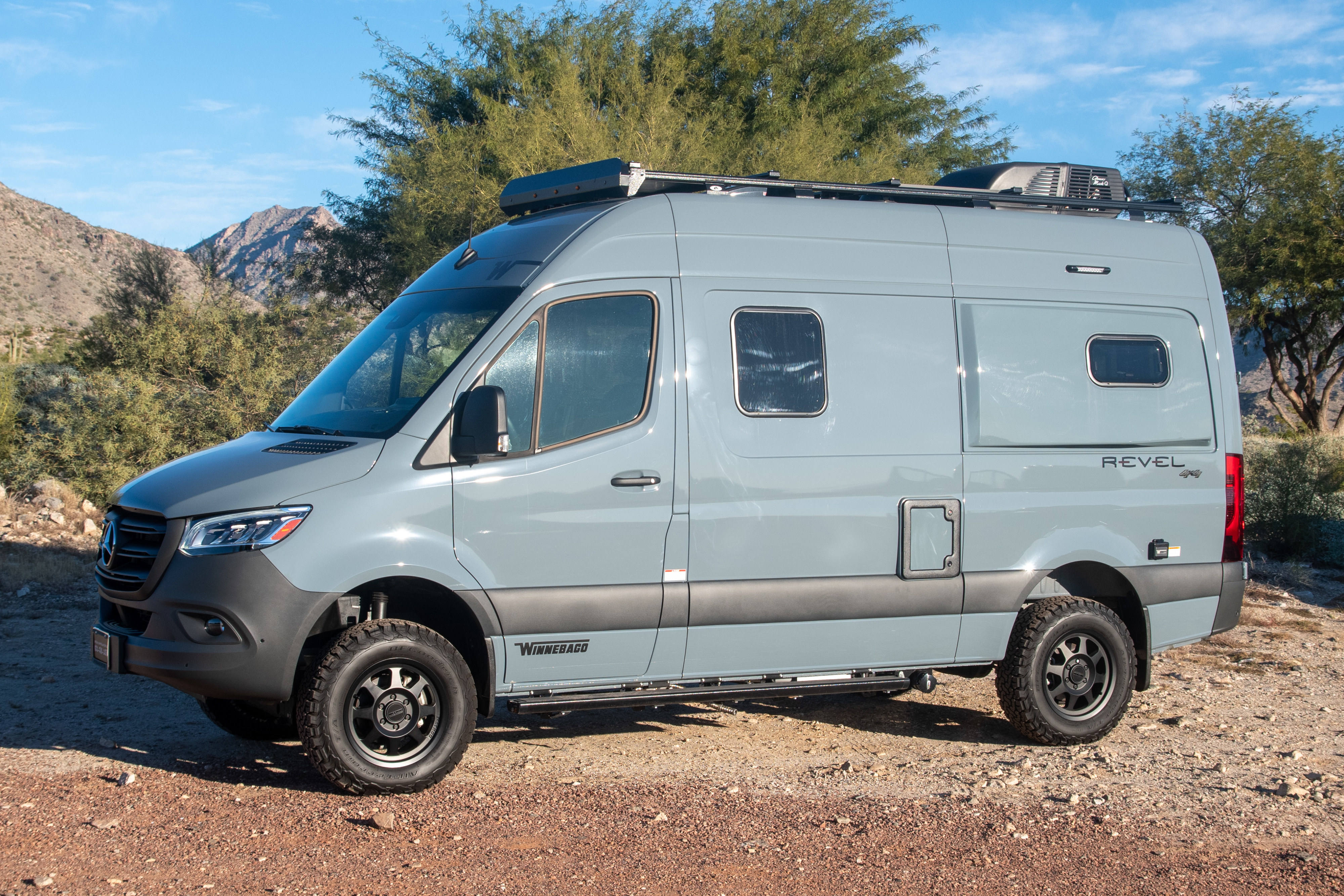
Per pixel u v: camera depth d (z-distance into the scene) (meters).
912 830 4.93
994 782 5.68
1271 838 4.95
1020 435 6.38
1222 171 29.14
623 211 5.84
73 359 21.62
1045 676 6.41
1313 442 16.98
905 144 27.64
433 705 5.33
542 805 5.15
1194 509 6.78
